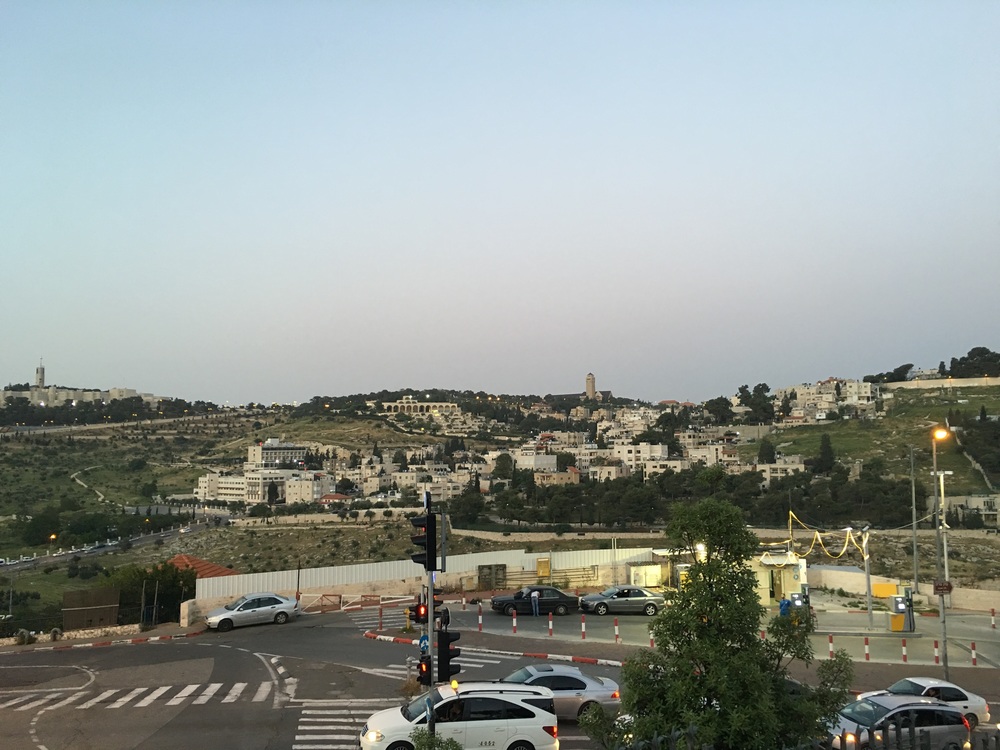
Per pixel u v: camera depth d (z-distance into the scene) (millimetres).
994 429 173750
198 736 21438
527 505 150000
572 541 115875
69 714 23766
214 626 38344
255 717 23328
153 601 44469
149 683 27797
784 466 171875
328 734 21625
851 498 128000
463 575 49844
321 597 44750
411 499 186000
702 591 13859
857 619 40969
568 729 22078
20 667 30844
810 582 52750
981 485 142250
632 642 34125
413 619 18078
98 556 131875
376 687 26938
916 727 19438
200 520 188000
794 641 14258
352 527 147375
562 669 23422
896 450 179375
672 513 15008
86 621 39469
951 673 29172
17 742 21031
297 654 32500
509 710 19000
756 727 12844
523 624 39000
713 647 13453
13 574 112438
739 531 14383
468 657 31297
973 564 87312
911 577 74688
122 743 20875
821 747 15750
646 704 14055
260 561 126188
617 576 51531
